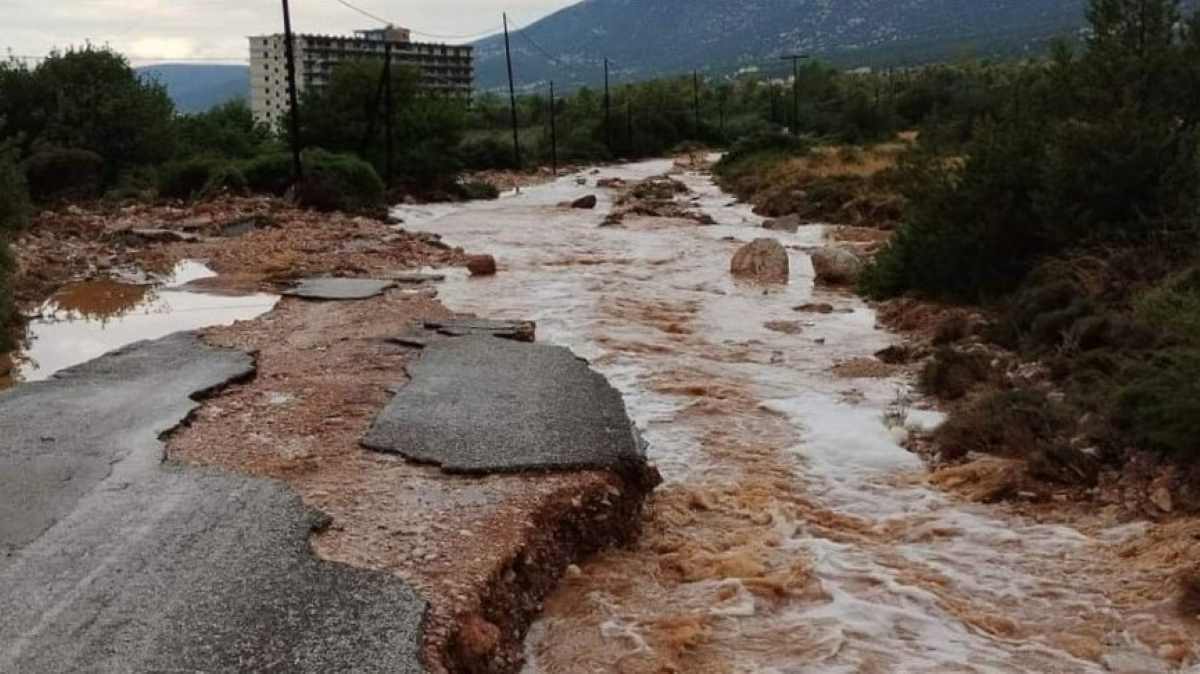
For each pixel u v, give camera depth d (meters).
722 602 6.88
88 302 17.42
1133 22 19.75
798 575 7.23
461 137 48.06
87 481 7.90
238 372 11.46
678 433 10.62
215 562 6.45
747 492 8.89
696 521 8.32
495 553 6.72
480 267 21.30
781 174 42.91
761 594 6.98
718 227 30.91
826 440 10.38
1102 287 13.37
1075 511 8.48
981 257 16.22
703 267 22.73
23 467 8.20
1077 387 10.52
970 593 7.11
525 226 31.75
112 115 37.94
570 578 7.20
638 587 7.12
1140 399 9.21
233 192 34.72
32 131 37.50
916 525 8.27
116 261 21.33
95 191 35.38
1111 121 15.61
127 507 7.36
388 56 42.91
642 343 14.81
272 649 5.43
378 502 7.58
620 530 7.91
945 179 18.02
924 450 10.13
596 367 13.32
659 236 28.61
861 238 27.23
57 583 6.14
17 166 26.33
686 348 14.62
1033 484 8.88
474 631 5.93
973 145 17.67
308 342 13.45
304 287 18.44
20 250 21.06
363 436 9.09
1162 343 10.85
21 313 16.03
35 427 9.31
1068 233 15.32
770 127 78.25
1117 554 7.66
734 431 10.70
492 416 9.66
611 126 78.88
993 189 16.50
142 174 37.59
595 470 8.26
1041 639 6.49
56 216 27.17
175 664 5.25
